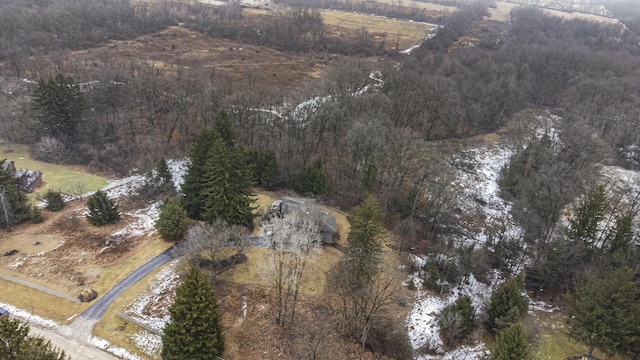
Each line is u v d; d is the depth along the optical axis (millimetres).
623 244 70625
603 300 55500
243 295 61312
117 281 62375
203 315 47125
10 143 99500
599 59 159125
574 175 89312
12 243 68438
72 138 99188
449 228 85875
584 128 103438
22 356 37500
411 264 73000
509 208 95750
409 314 64250
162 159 84750
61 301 58344
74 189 84562
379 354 56906
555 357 59031
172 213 70812
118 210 79562
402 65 141750
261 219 76312
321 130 98312
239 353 53562
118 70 115562
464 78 134875
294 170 89062
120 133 103750
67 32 161875
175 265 65812
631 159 114562
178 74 127688
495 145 121062
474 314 63188
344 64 132750
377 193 88812
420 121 119062
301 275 62125
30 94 105812
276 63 164500
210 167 68000
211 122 104000
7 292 59031
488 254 77562
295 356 54375
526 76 147125
